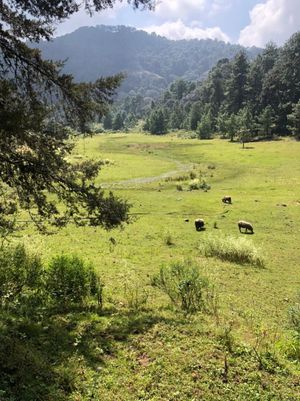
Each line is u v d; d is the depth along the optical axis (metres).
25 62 9.80
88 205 11.14
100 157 87.69
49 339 9.48
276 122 125.56
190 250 23.97
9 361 8.09
